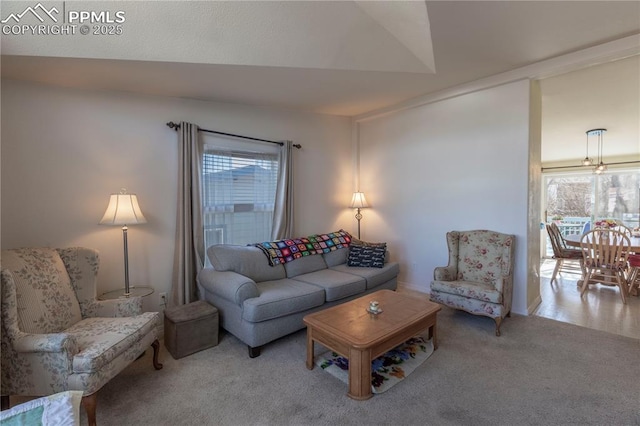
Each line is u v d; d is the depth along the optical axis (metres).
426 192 4.18
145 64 2.39
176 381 2.21
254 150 3.92
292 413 1.87
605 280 4.21
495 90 3.47
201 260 3.41
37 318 2.01
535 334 2.88
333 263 3.99
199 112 3.48
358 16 2.49
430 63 3.08
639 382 2.12
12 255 2.08
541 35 2.51
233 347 2.72
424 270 4.26
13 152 2.50
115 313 2.40
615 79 3.40
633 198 6.21
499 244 3.36
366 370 1.98
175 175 3.32
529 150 3.27
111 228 2.95
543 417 1.80
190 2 2.14
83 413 1.91
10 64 2.24
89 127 2.83
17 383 1.77
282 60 2.65
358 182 5.02
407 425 1.76
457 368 2.32
